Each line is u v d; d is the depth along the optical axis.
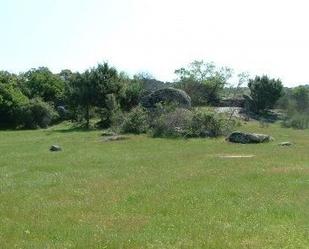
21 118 66.44
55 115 69.69
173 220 14.82
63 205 17.08
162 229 13.84
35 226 14.38
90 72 63.03
